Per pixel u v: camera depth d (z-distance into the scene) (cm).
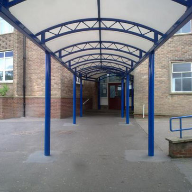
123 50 796
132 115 1551
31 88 1455
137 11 451
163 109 1327
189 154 524
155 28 493
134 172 434
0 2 300
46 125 560
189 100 1288
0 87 1477
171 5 382
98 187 366
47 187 367
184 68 1309
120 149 615
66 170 448
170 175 416
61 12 457
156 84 1339
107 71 1508
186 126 981
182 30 1319
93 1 430
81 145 664
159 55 1338
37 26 477
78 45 738
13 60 1442
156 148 618
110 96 1983
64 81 1427
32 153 578
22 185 376
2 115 1333
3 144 683
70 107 1520
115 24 553
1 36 1494
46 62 582
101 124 1115
